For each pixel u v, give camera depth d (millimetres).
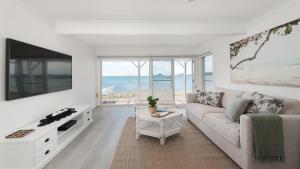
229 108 2727
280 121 1908
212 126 2762
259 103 2486
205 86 6059
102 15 3105
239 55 3615
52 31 3307
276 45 2648
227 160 2312
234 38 3828
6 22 2178
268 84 2816
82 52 4980
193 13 3031
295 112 2146
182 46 6262
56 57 3346
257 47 3070
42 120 2715
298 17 2312
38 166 2061
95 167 2172
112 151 2613
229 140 2211
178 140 3018
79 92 4711
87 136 3246
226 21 3451
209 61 5684
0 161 1952
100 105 6367
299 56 2271
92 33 3416
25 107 2521
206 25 3475
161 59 6344
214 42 4855
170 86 6418
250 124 1895
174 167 2150
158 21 3445
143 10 2889
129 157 2412
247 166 1906
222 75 4402
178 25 3475
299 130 1929
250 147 1895
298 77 2297
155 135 2877
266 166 1925
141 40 5176
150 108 3207
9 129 2221
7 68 2123
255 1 2561
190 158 2373
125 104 6574
